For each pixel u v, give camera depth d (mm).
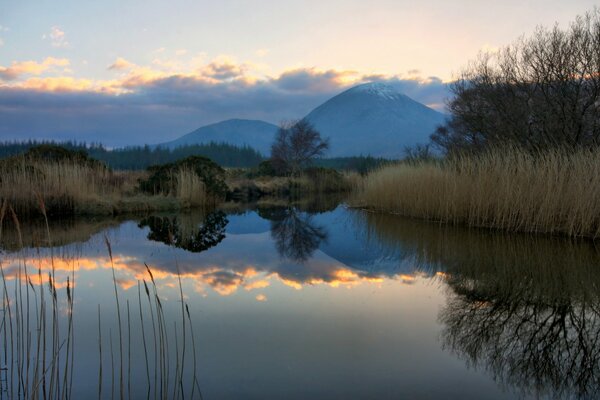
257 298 6586
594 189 11281
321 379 4000
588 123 15562
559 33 16297
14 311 5801
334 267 8820
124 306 6129
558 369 4246
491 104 19422
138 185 23141
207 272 8297
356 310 6012
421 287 7230
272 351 4621
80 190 17281
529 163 13023
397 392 3768
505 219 13023
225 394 3707
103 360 4391
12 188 15203
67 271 8148
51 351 4562
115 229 13891
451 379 4043
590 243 10766
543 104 16406
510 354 4602
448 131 33125
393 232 13594
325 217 19000
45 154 20953
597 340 4977
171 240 3891
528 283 7395
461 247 10695
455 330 5266
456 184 14758
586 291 6891
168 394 3707
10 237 11953
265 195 34688
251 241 12359
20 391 3742
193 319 5625
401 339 4984
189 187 22062
